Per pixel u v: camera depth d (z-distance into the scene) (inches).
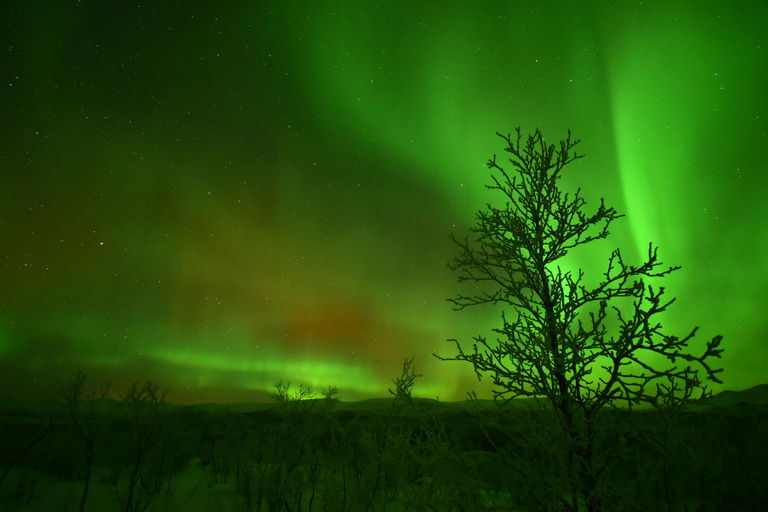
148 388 250.7
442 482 102.3
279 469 204.8
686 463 109.4
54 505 215.8
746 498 107.0
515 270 124.0
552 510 96.7
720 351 87.0
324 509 162.6
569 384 107.8
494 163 136.9
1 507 204.4
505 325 112.0
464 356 115.5
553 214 127.7
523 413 114.8
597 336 102.8
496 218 129.0
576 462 100.5
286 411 283.9
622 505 96.1
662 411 95.2
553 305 121.0
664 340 92.2
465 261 132.9
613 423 107.0
